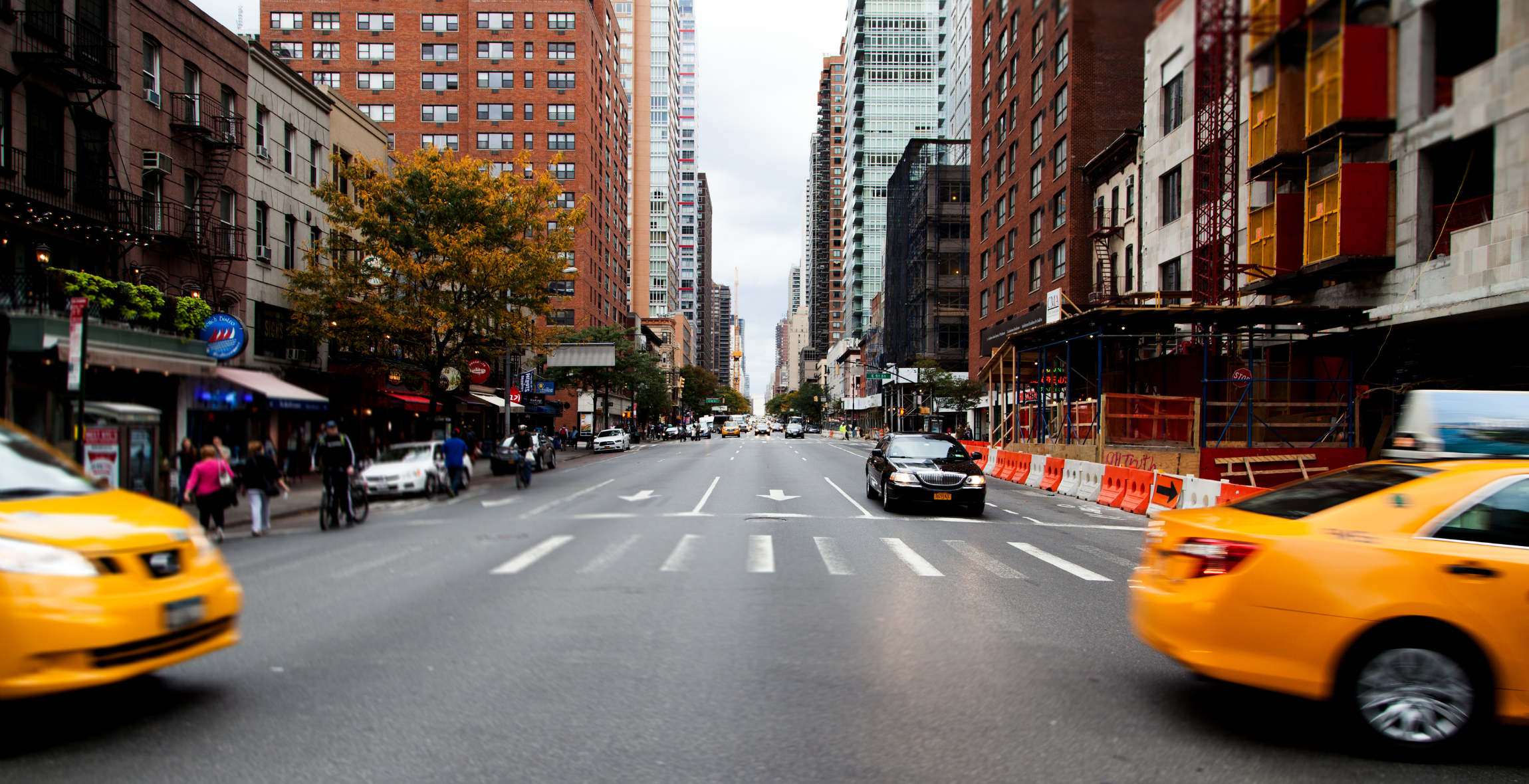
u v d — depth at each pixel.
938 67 108.25
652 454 44.94
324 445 13.91
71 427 15.59
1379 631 4.10
